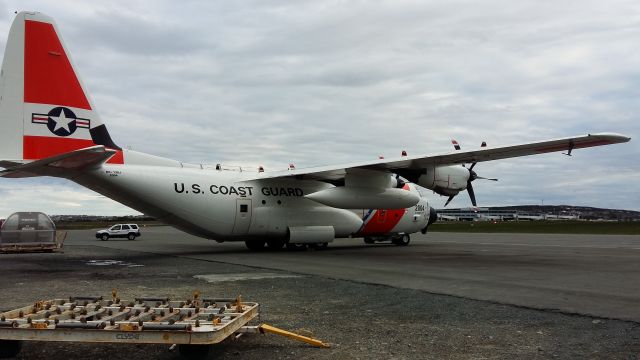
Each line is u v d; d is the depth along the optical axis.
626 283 10.94
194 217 18.44
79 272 13.07
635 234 44.09
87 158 14.25
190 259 17.09
